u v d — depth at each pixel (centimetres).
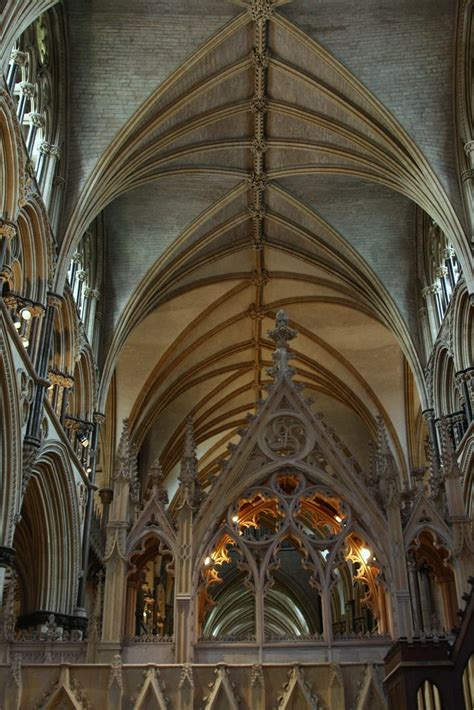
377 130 2444
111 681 1091
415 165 2392
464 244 2230
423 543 1355
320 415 1365
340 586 3891
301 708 1082
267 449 1344
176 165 2761
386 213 2997
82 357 2717
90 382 2770
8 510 1798
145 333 3531
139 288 3012
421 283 2986
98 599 1357
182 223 3030
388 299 3003
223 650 1202
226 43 2397
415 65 2400
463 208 2289
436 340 2753
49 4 1780
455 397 2680
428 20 2362
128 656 1200
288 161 2853
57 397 2411
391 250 3022
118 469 1314
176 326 3528
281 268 3362
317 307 3519
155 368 3559
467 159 2320
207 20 2342
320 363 3734
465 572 1225
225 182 2959
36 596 2358
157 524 1282
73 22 2358
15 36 1656
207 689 1107
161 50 2380
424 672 961
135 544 1267
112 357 2944
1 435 1798
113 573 1241
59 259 2250
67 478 2398
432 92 2394
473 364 2405
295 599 4700
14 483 1833
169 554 1319
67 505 2427
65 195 2338
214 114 2611
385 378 3594
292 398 1385
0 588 1714
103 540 3362
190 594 1216
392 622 1208
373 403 3634
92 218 2417
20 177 1858
